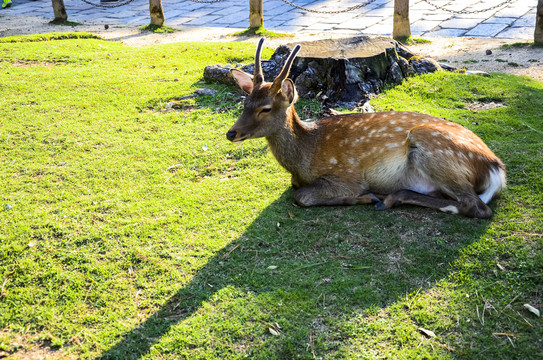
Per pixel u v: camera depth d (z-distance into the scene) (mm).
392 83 6727
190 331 2852
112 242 3674
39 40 10859
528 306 2842
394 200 3842
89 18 14766
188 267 3379
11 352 2781
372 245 3496
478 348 2627
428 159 3652
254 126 3902
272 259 3420
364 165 3963
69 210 4109
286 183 4457
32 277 3334
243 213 3992
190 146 5262
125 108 6422
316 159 4074
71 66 8438
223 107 6289
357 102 6207
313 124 4215
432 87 6652
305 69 6398
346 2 15219
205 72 7160
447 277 3145
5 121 6016
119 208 4133
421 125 3791
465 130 3934
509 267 3186
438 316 2850
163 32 12234
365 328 2801
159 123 5918
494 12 12453
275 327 2840
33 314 3029
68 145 5363
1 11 16125
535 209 3771
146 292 3186
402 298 2994
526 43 9336
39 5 17219
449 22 11867
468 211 3645
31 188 4496
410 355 2613
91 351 2768
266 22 13289
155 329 2881
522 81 7043
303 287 3139
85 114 6250
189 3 16516
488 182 3773
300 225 3787
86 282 3285
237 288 3166
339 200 4008
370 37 7141
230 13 14734
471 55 8992
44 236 3752
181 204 4168
